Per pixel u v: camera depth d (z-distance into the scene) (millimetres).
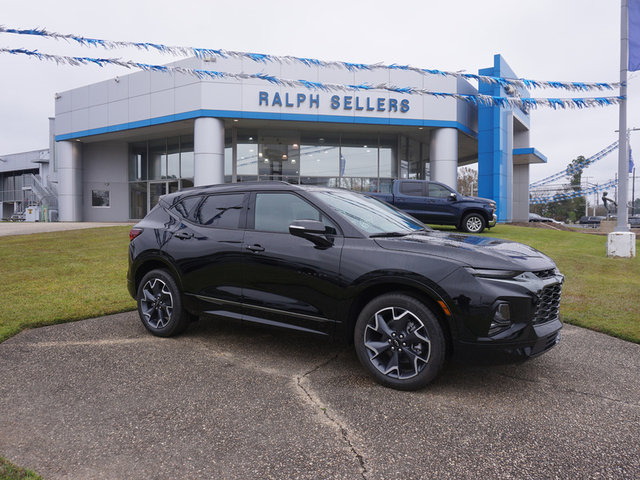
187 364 3676
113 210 26203
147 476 2146
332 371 3539
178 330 4359
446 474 2182
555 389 3213
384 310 3219
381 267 3184
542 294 3045
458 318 2936
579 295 6215
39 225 20031
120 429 2602
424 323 3045
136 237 4652
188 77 19672
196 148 19656
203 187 4566
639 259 9656
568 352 4035
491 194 22391
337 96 19797
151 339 4352
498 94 21297
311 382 3316
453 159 20734
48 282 6961
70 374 3439
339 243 3447
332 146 22656
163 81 20500
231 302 3912
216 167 19625
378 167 22938
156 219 4652
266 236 3801
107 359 3777
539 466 2252
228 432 2576
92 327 4746
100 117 22938
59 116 24562
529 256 3254
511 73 22969
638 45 10156
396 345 3164
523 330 2910
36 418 2729
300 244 3604
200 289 4109
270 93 19500
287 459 2307
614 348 4152
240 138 22156
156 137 24625
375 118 20109
